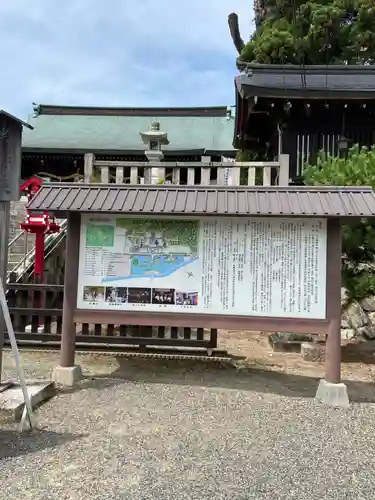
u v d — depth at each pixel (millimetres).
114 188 5895
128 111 28141
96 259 5879
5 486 3268
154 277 5770
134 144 23438
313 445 4172
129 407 5051
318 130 13062
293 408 5184
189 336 7914
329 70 14523
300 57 16609
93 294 5859
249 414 4945
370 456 3967
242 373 6805
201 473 3539
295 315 5512
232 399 5441
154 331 8586
